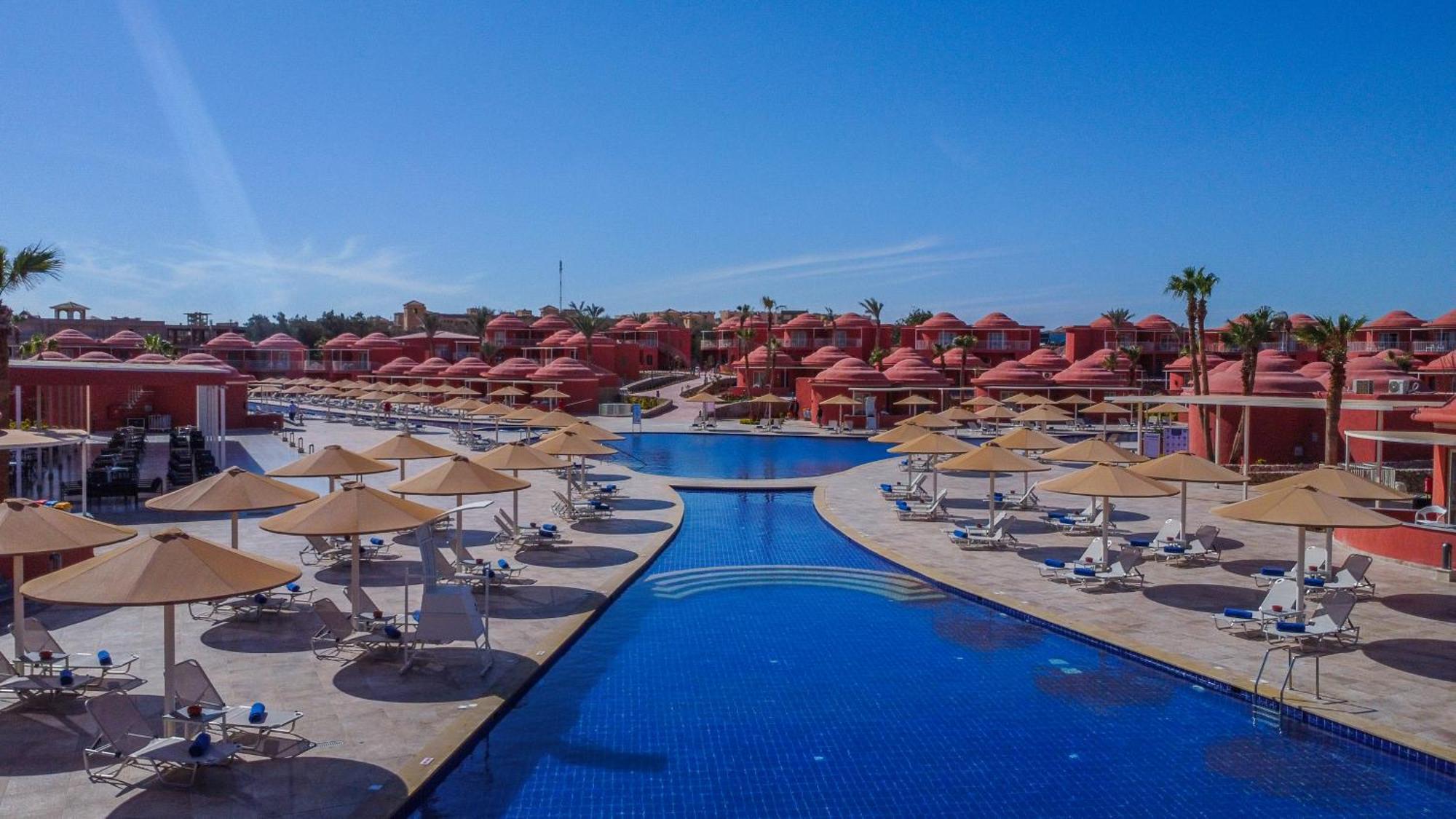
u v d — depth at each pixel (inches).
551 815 290.2
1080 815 293.1
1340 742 343.3
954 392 2536.9
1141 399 1032.8
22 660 361.7
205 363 1681.8
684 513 823.1
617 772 319.9
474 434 1510.8
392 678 385.1
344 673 390.3
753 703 385.4
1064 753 338.0
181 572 284.7
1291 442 1219.9
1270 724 363.3
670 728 358.6
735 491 979.3
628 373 3225.9
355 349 3110.2
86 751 291.0
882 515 809.5
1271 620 443.2
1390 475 884.0
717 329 3666.3
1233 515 452.8
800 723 365.1
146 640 431.8
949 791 308.8
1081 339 3093.0
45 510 364.5
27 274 714.8
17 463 804.0
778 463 1330.0
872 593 565.3
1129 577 571.8
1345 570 535.2
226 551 305.7
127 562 288.0
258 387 2630.4
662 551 673.0
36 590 285.7
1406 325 2822.3
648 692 397.4
